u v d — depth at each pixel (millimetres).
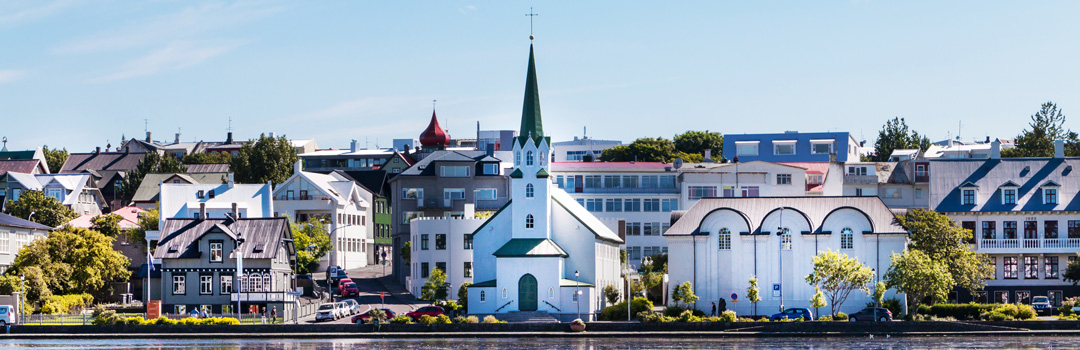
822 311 145500
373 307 155875
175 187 189000
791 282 146625
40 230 171375
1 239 159750
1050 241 156375
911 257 138250
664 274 162625
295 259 159500
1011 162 163125
